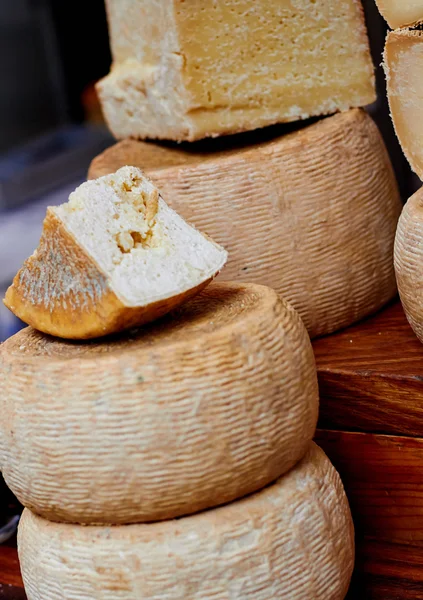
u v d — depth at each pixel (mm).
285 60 1121
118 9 1211
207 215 1062
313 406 928
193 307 962
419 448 1016
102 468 867
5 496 1176
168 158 1163
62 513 897
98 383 863
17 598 1057
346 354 1073
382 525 1048
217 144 1188
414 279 996
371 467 1042
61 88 1888
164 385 860
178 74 1096
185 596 882
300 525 910
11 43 1817
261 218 1067
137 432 859
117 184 929
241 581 887
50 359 887
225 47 1100
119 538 888
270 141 1143
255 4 1099
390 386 1016
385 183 1146
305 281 1092
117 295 872
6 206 1646
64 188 1707
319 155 1084
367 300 1136
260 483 903
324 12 1118
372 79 1147
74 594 896
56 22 1808
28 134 1897
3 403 896
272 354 894
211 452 870
